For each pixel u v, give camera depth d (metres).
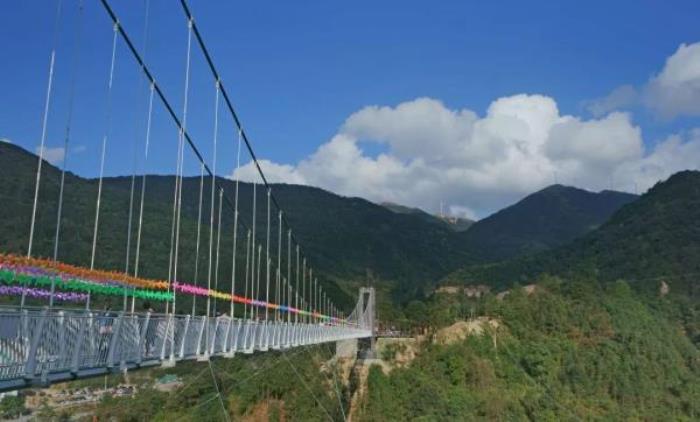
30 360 11.10
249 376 68.56
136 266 23.78
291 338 35.97
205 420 61.06
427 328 97.69
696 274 128.62
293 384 69.75
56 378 11.89
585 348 91.56
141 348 15.51
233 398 65.56
